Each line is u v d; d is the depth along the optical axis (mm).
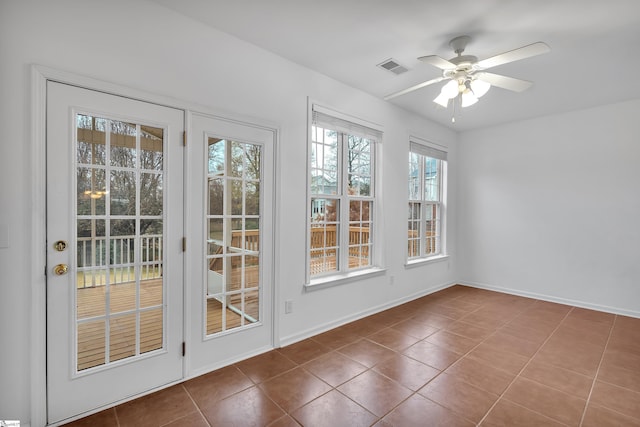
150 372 2053
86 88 1792
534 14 2066
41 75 1648
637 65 2758
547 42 2402
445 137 4793
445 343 2828
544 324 3334
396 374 2285
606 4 1942
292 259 2824
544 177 4258
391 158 3834
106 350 1903
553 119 4188
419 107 3949
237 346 2479
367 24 2236
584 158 3947
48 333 1708
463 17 2127
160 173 2080
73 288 1778
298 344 2789
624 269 3686
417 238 4504
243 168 2502
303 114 2879
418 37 2396
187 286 2186
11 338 1614
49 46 1678
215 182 2342
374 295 3652
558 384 2174
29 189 1638
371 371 2326
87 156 1816
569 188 4059
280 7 2055
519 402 1966
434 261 4586
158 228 2078
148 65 2004
